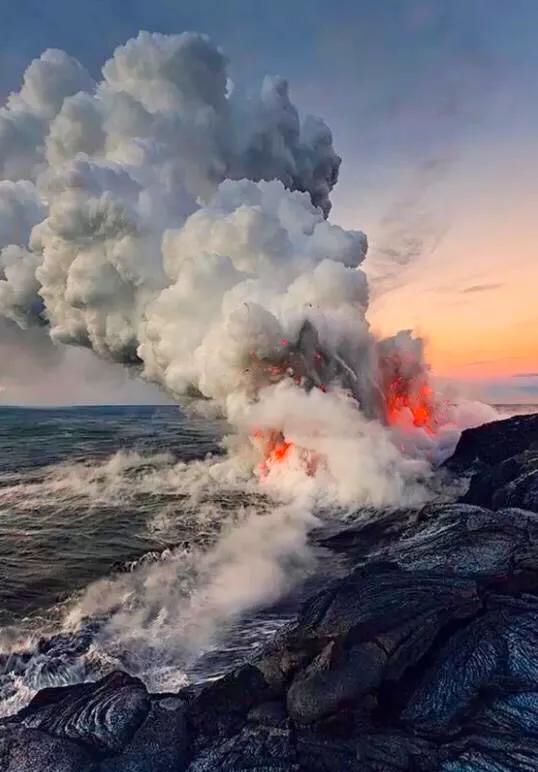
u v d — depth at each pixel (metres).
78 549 14.44
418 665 7.18
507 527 10.93
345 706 6.66
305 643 7.55
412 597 8.20
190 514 17.66
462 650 7.30
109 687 7.76
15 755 6.43
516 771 5.74
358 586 8.74
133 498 19.83
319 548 14.06
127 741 6.64
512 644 7.30
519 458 15.50
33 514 17.81
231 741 6.62
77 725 6.90
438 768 5.93
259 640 9.50
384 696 6.91
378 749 6.23
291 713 6.78
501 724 6.32
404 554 10.56
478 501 14.52
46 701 7.75
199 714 7.11
